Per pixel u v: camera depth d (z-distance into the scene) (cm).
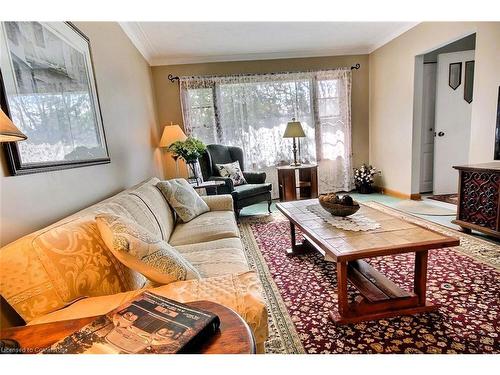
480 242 246
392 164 443
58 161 143
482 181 250
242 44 401
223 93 450
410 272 203
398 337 142
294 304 175
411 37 377
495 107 271
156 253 108
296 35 379
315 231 171
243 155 458
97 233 114
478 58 285
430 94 430
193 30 335
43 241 96
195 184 340
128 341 64
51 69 144
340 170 492
